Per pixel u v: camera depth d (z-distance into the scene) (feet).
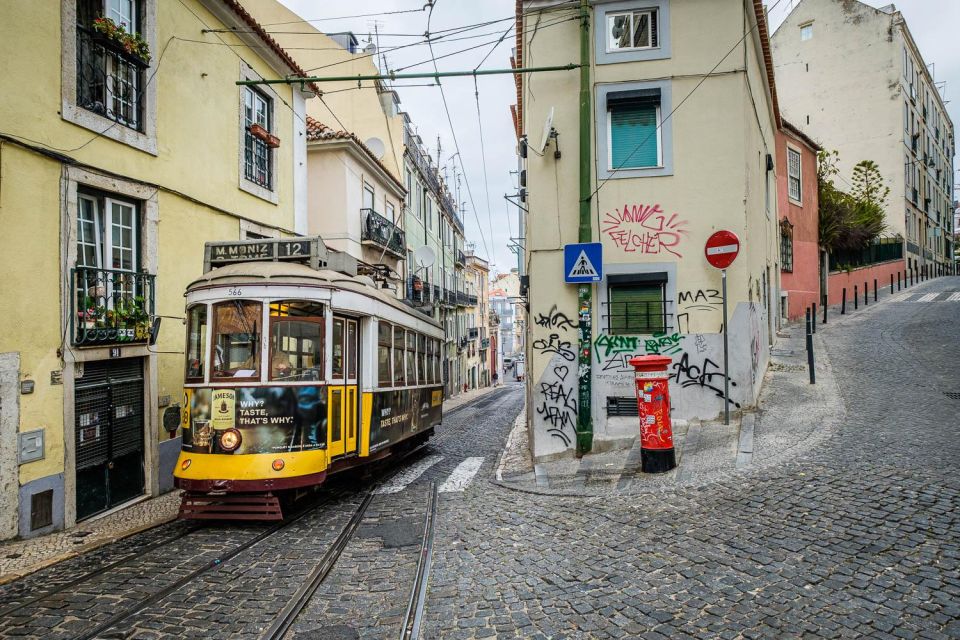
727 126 33.40
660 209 33.68
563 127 34.42
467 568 17.58
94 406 28.17
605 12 34.35
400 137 83.46
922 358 42.45
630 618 13.56
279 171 46.16
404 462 39.11
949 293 80.69
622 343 33.60
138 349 30.63
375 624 14.30
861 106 106.83
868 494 19.70
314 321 25.32
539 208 34.42
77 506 26.86
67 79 26.89
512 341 295.07
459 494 27.73
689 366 33.06
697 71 33.76
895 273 105.09
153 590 16.60
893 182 104.83
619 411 33.55
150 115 32.09
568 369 33.65
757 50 39.86
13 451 23.88
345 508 26.16
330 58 74.90
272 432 23.47
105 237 29.58
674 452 26.73
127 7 31.09
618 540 18.62
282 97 46.88
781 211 64.69
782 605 13.39
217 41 38.45
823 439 26.63
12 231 24.34
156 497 31.60
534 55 34.76
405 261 83.82
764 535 17.49
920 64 123.03
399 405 34.42
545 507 23.48
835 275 86.17
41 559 21.03
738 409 32.53
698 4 33.91
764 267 43.78
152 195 32.17
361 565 18.51
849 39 107.76
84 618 14.83
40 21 25.63
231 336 24.14
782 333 58.70
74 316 26.84
